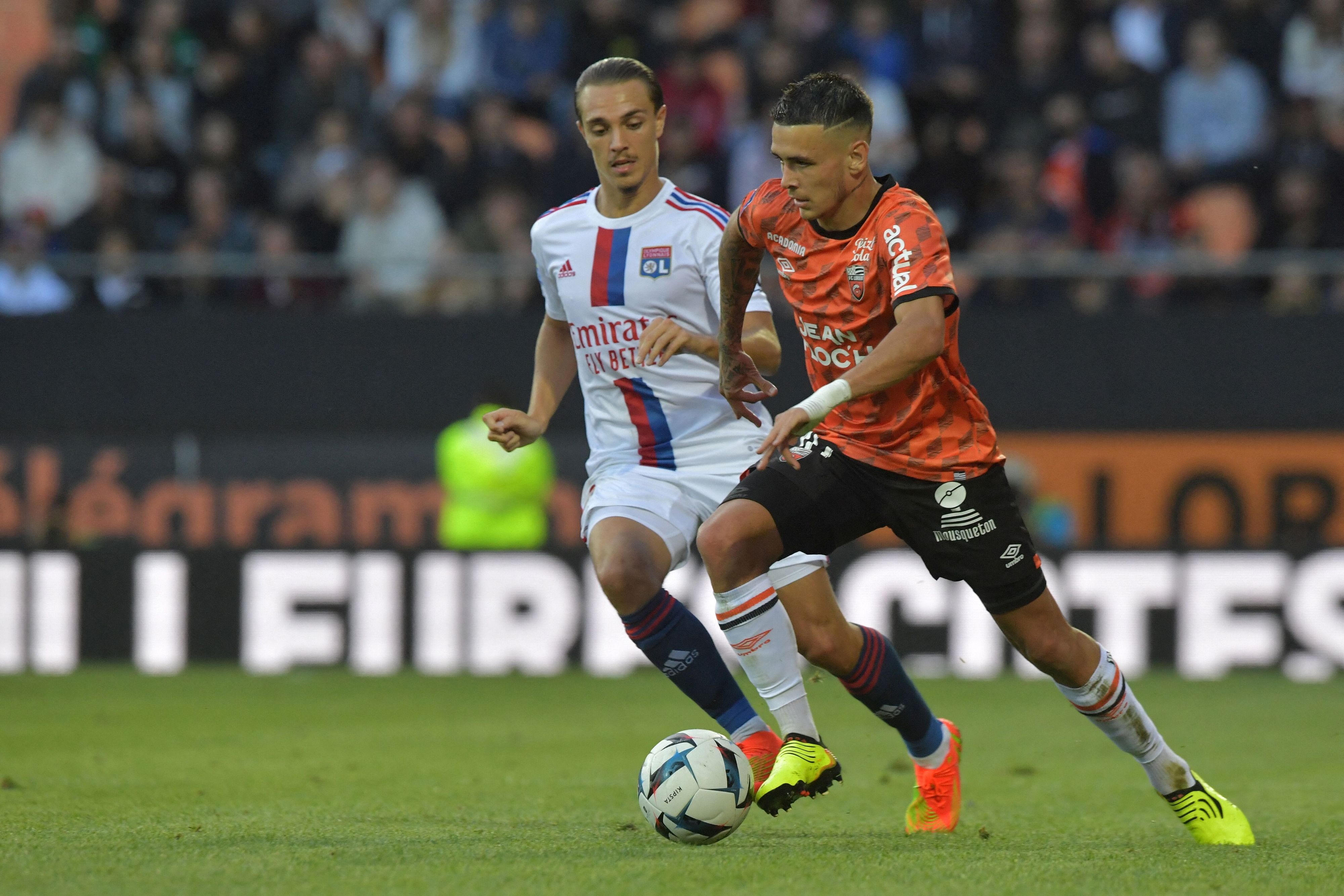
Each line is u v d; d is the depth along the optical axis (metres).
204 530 43.72
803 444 15.94
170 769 22.28
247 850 14.47
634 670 39.00
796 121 14.55
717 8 51.16
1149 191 45.72
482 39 50.81
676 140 46.41
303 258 47.25
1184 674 38.22
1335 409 42.56
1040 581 15.45
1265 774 22.64
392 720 29.77
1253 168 46.56
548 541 42.88
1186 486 42.94
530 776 21.75
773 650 15.71
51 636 39.94
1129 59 48.44
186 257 46.00
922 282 14.24
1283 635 38.06
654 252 18.00
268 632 39.66
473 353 44.12
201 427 44.16
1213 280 43.88
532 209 46.97
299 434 44.06
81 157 49.00
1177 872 13.52
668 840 15.13
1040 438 43.31
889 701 16.27
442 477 43.69
